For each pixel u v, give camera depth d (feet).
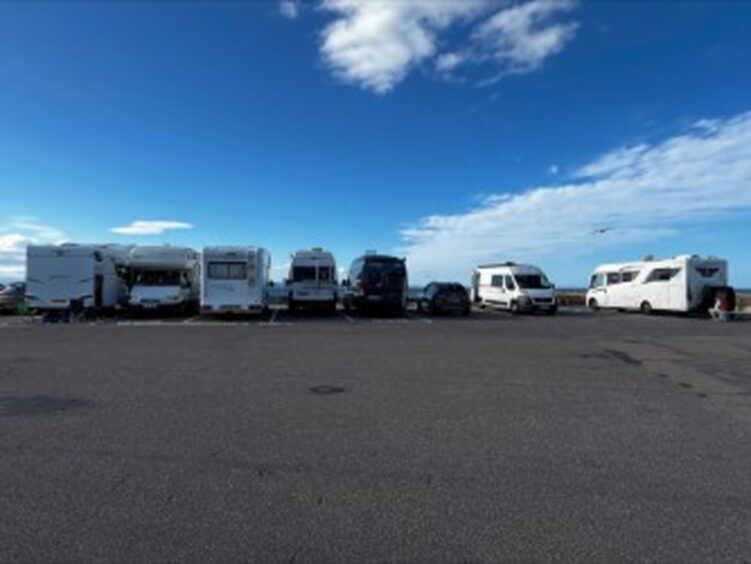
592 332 59.47
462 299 88.53
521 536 12.17
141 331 57.98
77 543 11.71
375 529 12.46
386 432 20.16
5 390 27.04
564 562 11.08
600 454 17.84
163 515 13.09
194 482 15.17
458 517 13.10
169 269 79.87
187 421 21.44
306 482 15.25
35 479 15.30
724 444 18.99
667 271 87.81
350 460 17.08
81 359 37.22
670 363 37.42
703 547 11.72
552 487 15.01
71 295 72.18
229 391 27.07
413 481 15.38
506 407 24.22
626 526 12.67
